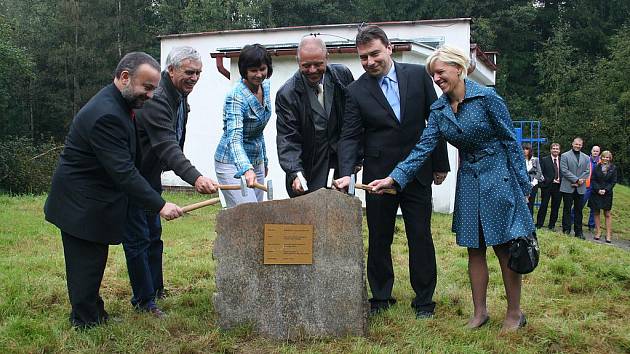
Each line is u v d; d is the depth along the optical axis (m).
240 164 4.05
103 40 31.80
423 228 4.34
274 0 33.12
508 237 3.79
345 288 3.85
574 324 4.16
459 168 4.12
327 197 3.82
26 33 31.59
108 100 3.76
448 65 3.89
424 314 4.33
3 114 28.62
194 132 15.72
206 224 9.25
